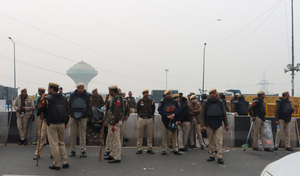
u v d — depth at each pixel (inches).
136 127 317.1
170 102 267.1
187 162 237.1
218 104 239.6
